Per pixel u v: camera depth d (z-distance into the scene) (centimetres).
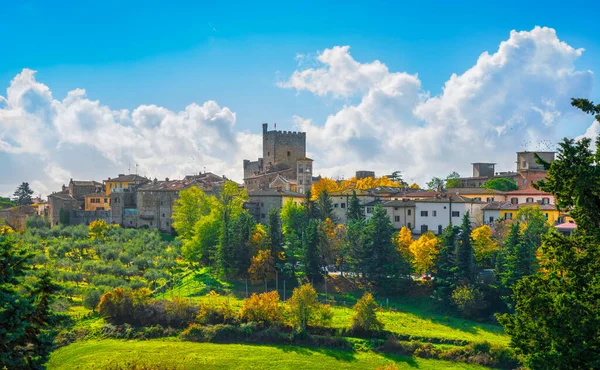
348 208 15400
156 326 9694
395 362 8575
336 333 9512
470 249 11212
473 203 14600
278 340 9362
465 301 10262
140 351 8850
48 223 19525
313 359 8681
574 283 3844
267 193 18012
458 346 8894
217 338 9394
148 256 13512
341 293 11662
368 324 9381
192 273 13038
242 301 10931
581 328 3538
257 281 11850
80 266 12725
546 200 15188
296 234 14362
